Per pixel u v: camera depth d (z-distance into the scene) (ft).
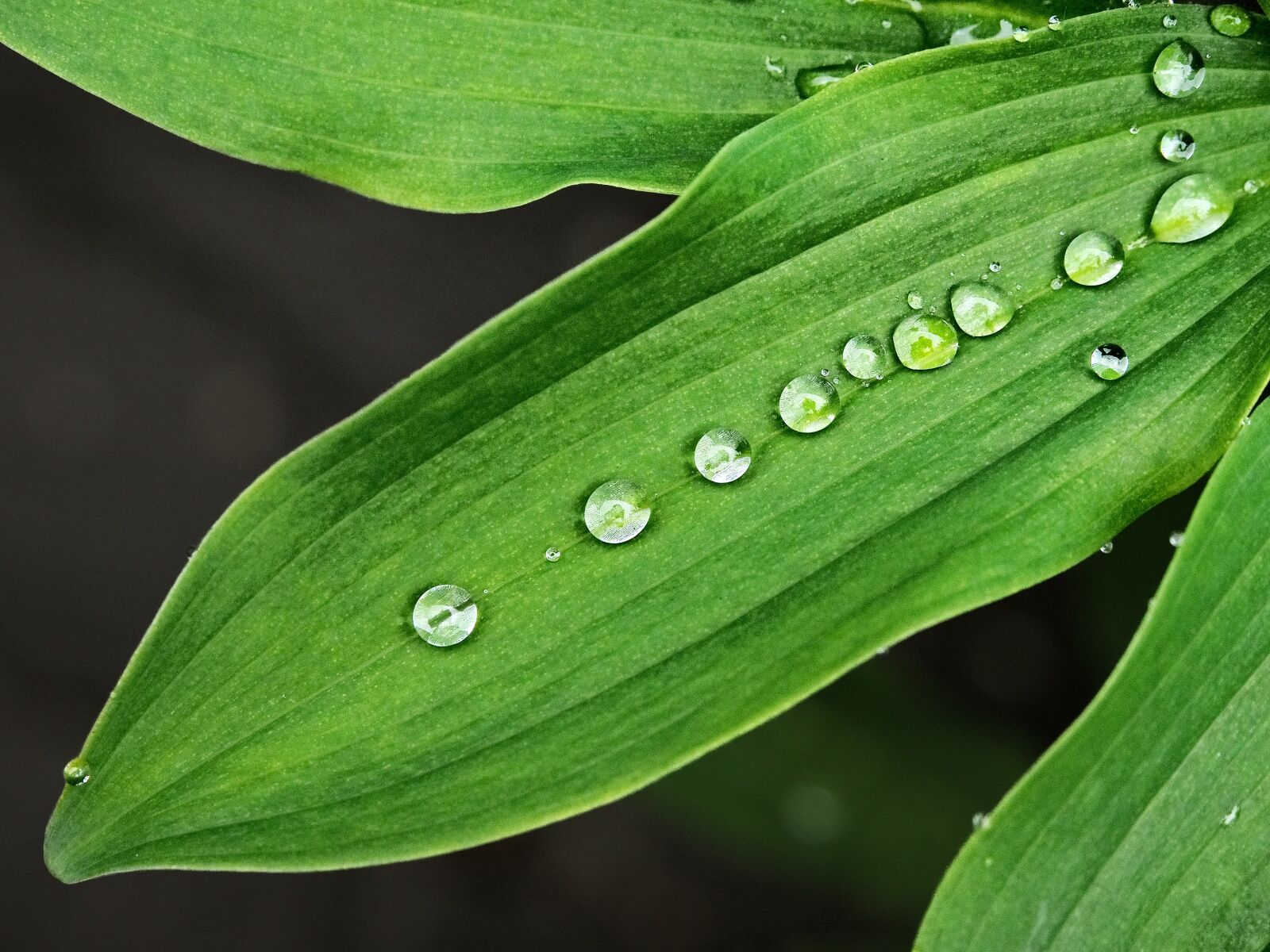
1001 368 0.98
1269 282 0.99
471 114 1.01
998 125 0.98
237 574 0.97
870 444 0.98
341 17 1.00
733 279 0.97
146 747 0.97
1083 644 1.65
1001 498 0.98
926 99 0.98
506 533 0.97
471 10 1.00
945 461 0.98
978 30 1.02
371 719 0.97
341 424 0.96
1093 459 0.98
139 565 1.94
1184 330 0.98
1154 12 0.99
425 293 1.97
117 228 1.95
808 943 1.81
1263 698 0.97
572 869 1.95
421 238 1.98
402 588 0.97
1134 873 0.98
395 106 1.01
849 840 1.53
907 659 1.70
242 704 0.97
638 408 0.97
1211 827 0.97
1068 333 0.98
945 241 0.98
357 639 0.97
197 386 1.96
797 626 0.97
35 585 1.92
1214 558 0.97
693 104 1.01
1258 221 0.99
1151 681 0.97
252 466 1.94
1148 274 0.99
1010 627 1.71
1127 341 0.98
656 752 0.97
